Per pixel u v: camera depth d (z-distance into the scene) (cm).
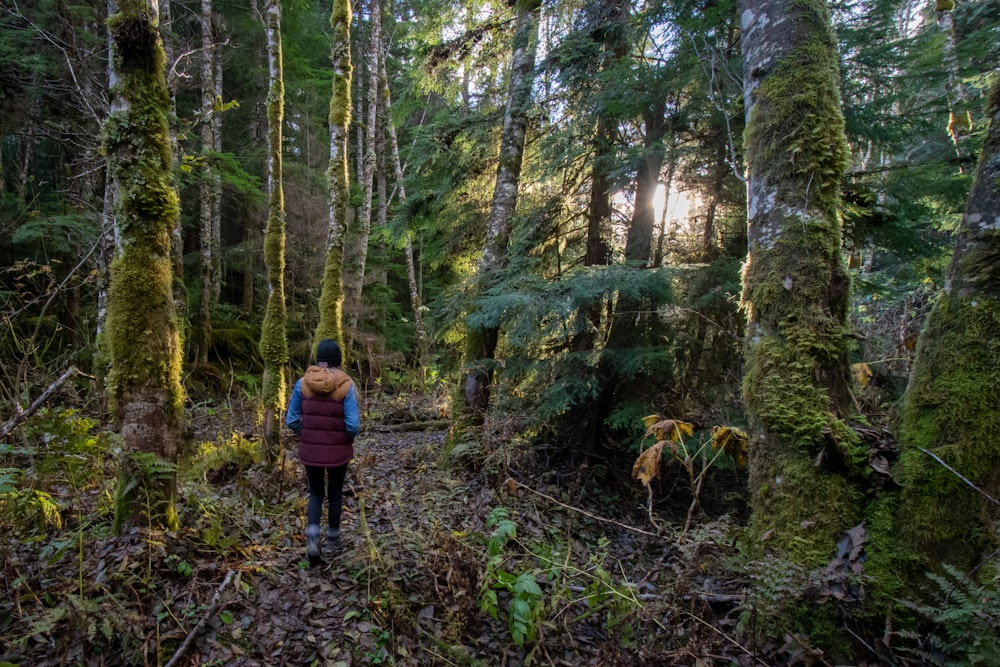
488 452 536
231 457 475
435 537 337
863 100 493
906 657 216
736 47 501
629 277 488
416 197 767
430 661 259
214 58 1130
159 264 306
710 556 281
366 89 1961
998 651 181
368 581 294
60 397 590
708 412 534
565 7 658
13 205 857
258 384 1025
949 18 787
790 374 278
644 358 526
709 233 589
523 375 616
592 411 620
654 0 520
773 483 277
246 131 1538
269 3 527
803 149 283
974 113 752
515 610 263
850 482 259
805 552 255
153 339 302
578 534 450
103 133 293
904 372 536
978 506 220
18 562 262
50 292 606
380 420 911
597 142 592
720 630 254
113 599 237
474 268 897
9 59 661
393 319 1770
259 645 250
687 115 528
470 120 697
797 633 243
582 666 262
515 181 623
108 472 381
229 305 1296
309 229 1383
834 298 282
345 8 614
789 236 284
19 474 304
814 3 289
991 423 222
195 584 277
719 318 545
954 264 250
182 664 230
